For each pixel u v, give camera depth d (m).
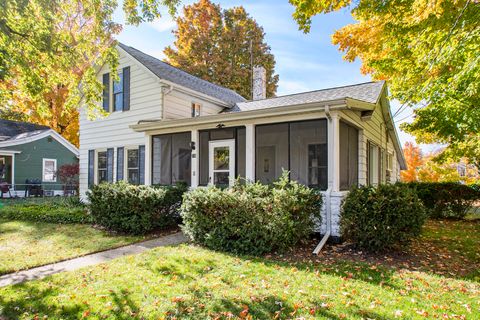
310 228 5.91
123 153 11.19
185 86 10.90
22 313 3.16
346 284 3.89
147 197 7.12
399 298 3.50
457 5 4.41
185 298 3.44
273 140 7.25
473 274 4.48
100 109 8.47
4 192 17.08
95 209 7.82
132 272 4.36
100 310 3.19
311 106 6.34
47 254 5.46
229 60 24.09
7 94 8.27
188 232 6.06
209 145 8.40
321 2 5.04
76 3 6.71
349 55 7.98
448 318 3.03
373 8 5.36
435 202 10.45
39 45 6.76
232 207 5.56
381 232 5.21
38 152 19.62
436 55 4.71
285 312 3.13
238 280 4.00
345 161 7.12
